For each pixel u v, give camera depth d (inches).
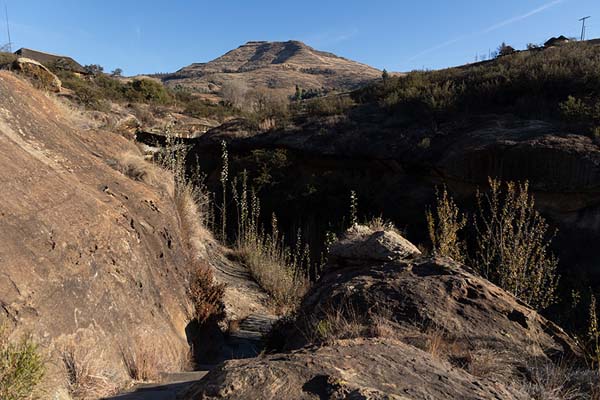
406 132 634.8
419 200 551.8
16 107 215.0
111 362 147.3
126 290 178.7
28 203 155.4
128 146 319.0
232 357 234.2
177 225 279.0
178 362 191.8
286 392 92.0
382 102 762.2
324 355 110.3
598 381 129.3
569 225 437.1
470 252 426.9
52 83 462.0
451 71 852.6
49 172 185.0
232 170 701.9
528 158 468.4
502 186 484.4
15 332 117.0
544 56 737.6
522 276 229.9
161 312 203.3
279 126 781.3
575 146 458.3
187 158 820.6
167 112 1159.6
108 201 210.5
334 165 663.8
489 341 154.5
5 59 852.6
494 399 103.0
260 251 429.4
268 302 363.6
